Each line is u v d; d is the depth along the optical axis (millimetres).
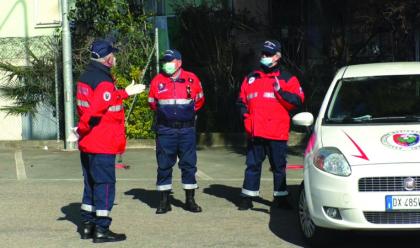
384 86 7641
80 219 8305
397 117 7164
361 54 16594
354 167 6156
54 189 10414
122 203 9312
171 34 17688
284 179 8734
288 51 17156
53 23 18531
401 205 6000
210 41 16531
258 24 17078
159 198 9469
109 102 6957
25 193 10078
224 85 16328
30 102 17047
